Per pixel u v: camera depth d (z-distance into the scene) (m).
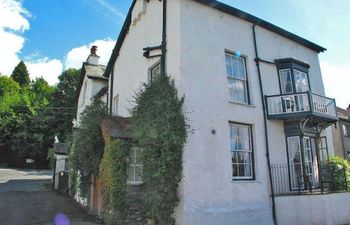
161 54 11.92
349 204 13.41
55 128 44.06
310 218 12.10
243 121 12.45
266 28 14.83
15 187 23.02
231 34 13.17
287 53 15.63
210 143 11.15
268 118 13.38
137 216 10.59
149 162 10.22
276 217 12.22
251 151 12.61
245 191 11.68
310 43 16.75
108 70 19.47
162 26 12.38
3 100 48.34
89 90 23.62
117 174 10.57
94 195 13.22
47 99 51.88
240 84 13.20
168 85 11.03
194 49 11.62
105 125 11.86
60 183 20.97
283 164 13.34
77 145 14.48
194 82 11.26
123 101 16.17
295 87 14.56
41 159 42.09
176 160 10.16
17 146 40.78
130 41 15.98
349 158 30.17
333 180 14.45
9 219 11.70
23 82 67.88
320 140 15.48
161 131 10.15
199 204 10.32
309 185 13.20
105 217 10.83
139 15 14.69
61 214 13.02
